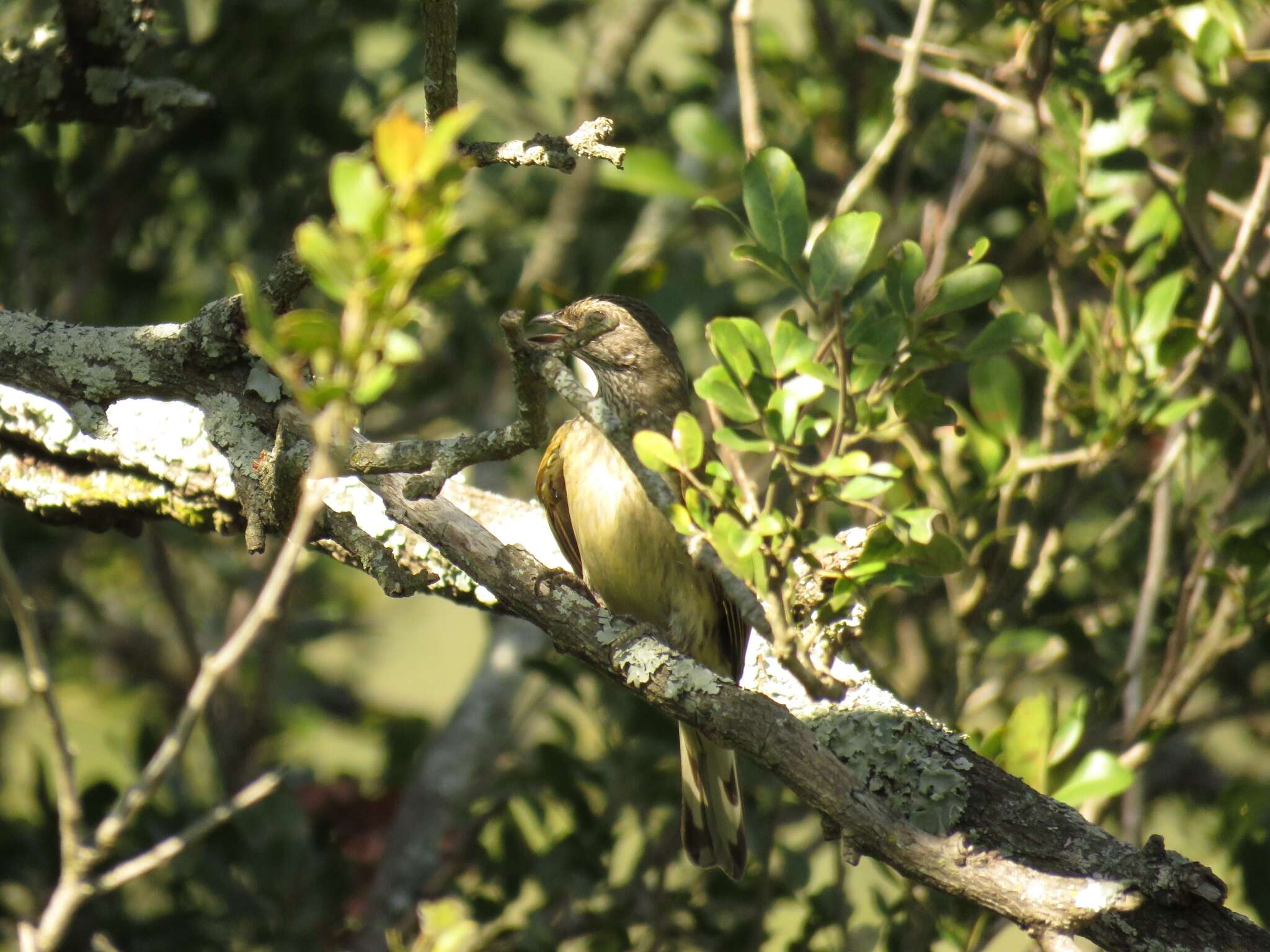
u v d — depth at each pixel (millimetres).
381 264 3959
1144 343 8711
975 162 10695
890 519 5410
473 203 13039
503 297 12398
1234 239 10469
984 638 9398
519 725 11508
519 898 10289
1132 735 9000
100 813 10445
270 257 12031
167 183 12008
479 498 9000
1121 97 9664
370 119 11844
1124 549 10883
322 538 7207
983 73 10578
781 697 7176
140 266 12633
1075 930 5797
